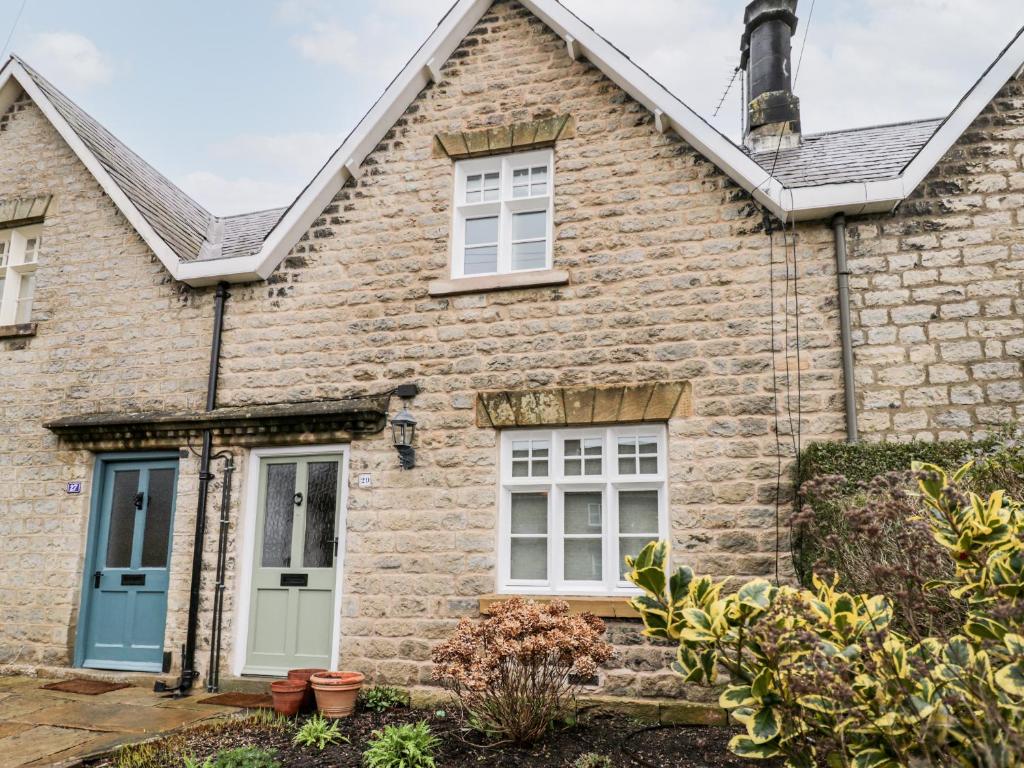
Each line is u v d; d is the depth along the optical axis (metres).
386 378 8.31
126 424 8.81
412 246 8.59
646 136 8.11
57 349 9.63
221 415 8.47
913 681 3.35
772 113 10.15
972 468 5.91
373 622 7.77
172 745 5.98
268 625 8.26
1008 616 3.23
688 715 6.61
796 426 7.09
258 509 8.57
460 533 7.73
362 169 8.98
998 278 6.98
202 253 10.32
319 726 6.12
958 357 6.90
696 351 7.47
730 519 7.05
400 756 5.55
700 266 7.65
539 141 8.41
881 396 6.98
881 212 7.33
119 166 10.38
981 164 7.25
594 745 5.85
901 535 4.00
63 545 9.02
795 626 3.74
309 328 8.70
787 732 3.69
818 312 7.27
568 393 7.66
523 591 7.50
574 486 7.65
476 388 8.01
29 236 10.52
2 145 10.60
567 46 8.52
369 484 8.09
